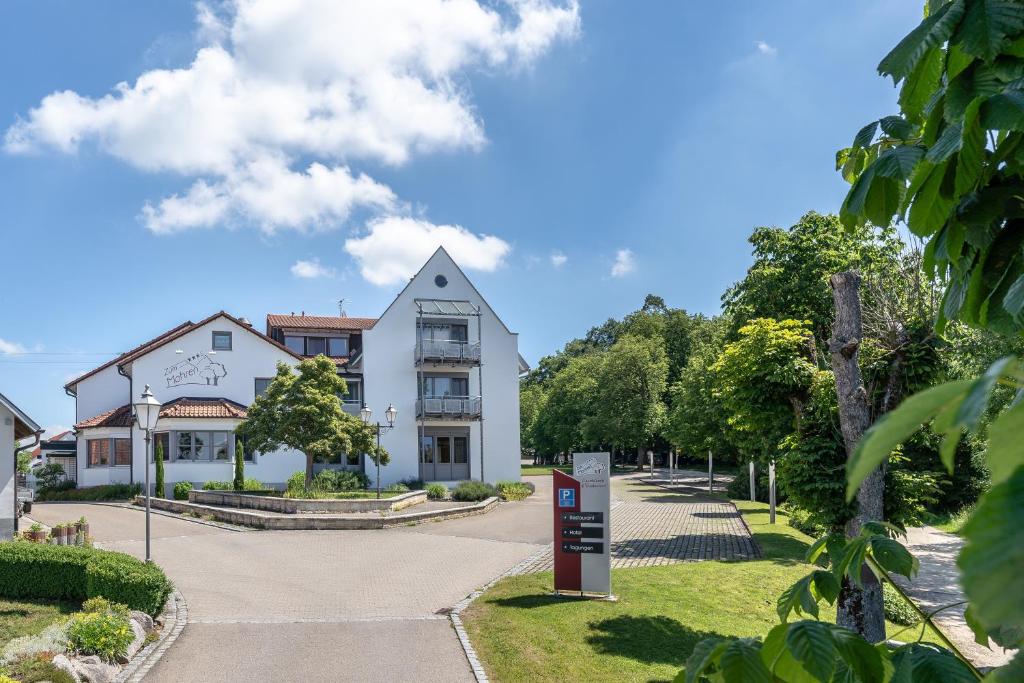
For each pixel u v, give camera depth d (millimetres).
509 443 40156
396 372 38750
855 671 1309
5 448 17875
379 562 18172
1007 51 1456
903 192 1745
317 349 43094
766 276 22156
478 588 14875
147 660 10422
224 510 26531
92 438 36406
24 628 11359
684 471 67188
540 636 11141
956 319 1838
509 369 40594
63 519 26828
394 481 37875
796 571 16312
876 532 1746
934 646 1321
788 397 11336
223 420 35406
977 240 1580
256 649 10914
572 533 13703
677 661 10172
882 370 9195
